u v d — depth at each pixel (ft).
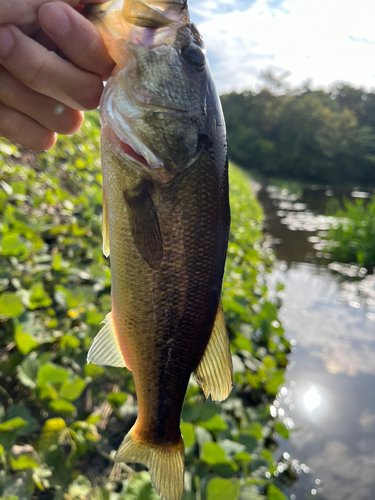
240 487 1.00
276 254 4.98
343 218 5.75
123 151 0.64
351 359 2.44
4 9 0.50
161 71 0.63
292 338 2.65
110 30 0.60
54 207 2.02
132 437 0.75
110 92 0.61
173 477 0.74
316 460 1.61
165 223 0.66
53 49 0.58
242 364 1.54
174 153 0.65
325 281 4.05
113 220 0.66
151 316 0.69
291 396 2.02
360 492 1.47
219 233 0.69
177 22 0.66
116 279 0.68
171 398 0.74
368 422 1.88
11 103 0.64
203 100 0.67
